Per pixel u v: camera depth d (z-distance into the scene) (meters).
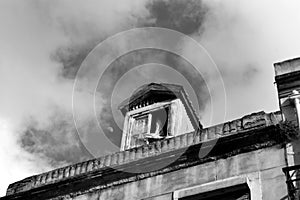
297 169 12.41
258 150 13.71
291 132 13.59
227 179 13.23
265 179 13.03
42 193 15.55
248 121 14.21
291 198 12.08
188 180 13.93
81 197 14.96
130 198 14.30
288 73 14.73
